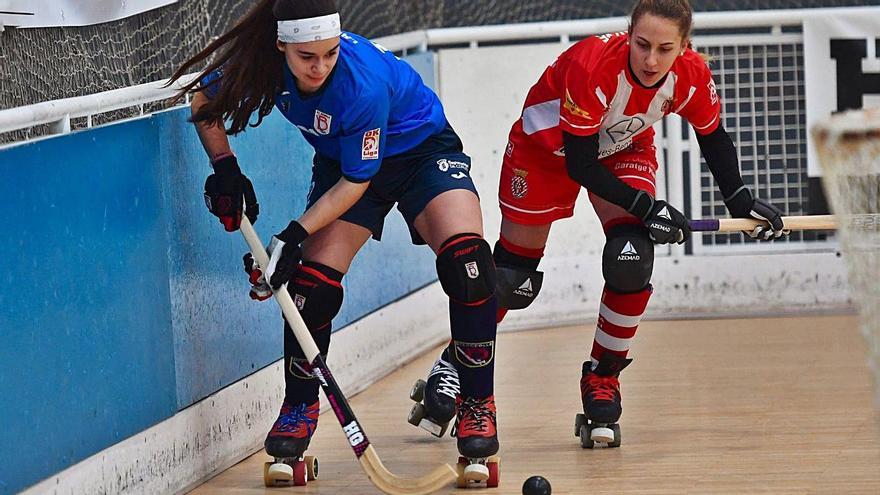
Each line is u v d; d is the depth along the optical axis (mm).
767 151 19391
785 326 18344
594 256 19609
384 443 12930
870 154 7480
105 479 10258
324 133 10617
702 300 19562
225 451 12305
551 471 11539
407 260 17375
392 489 10133
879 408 7883
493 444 11000
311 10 9719
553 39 20656
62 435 9727
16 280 9195
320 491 11266
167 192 11414
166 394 11305
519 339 18484
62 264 9773
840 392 14195
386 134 10984
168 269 11391
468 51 19141
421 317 17688
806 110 19250
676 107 11844
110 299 10445
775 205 19453
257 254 10602
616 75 11312
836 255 19391
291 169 14117
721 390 14578
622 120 11758
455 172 11312
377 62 10727
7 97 10531
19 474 9195
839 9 19062
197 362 11883
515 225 12906
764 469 11297
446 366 12812
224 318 12438
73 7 11219
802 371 15383
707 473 11234
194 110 11109
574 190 12781
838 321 18500
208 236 12141
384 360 16422
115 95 10703
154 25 12570
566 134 11641
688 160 19453
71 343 9867
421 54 18641
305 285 11211
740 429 12797
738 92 19344
